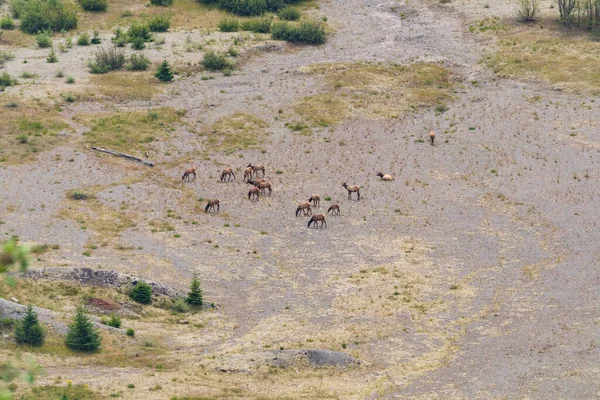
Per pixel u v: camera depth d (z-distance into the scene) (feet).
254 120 405.39
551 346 222.69
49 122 387.55
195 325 237.45
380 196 333.01
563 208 318.86
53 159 355.15
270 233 303.07
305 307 251.80
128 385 188.96
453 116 410.11
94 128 387.34
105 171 348.18
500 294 258.37
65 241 285.02
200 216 314.55
